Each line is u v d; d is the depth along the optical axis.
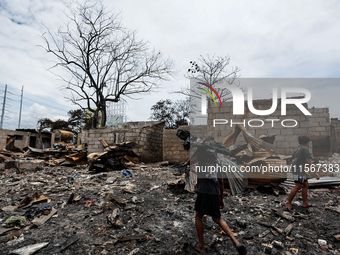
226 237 3.12
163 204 4.59
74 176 7.96
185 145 4.40
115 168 9.57
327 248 2.76
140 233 3.22
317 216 3.73
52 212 3.98
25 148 17.50
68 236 3.11
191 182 5.46
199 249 2.71
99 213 4.04
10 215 3.90
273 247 2.81
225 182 5.39
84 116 41.31
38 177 8.03
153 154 14.80
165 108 25.66
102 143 13.45
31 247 2.73
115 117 33.50
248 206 4.34
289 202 4.17
